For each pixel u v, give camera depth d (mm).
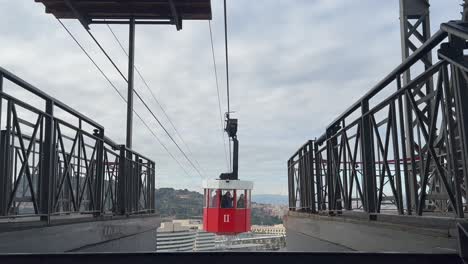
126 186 10836
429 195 5125
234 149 24203
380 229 5176
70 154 7055
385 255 3719
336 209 7930
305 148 11062
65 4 16578
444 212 5840
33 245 5371
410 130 5012
